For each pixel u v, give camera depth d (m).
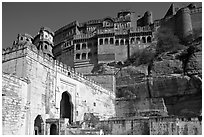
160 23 75.31
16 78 28.58
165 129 31.62
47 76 34.56
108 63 69.44
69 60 77.50
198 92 45.91
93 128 33.22
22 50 31.80
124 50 71.88
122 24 81.94
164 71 51.97
